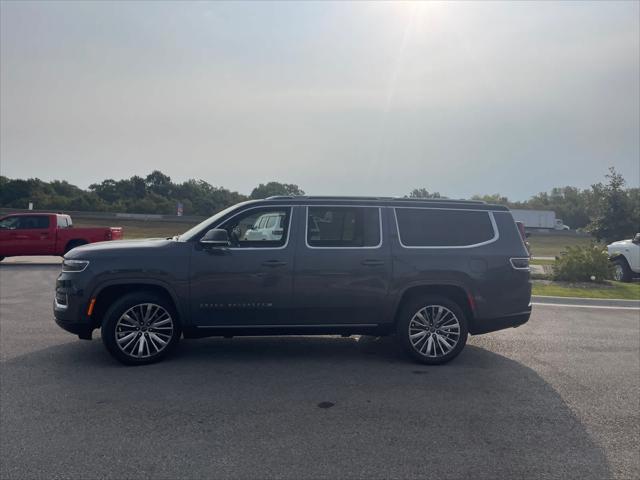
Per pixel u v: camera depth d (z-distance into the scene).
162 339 6.18
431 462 3.87
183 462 3.80
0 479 3.52
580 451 4.11
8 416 4.59
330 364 6.32
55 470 3.66
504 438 4.32
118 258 6.03
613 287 13.77
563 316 9.84
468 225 6.59
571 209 93.00
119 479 3.55
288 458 3.89
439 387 5.56
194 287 6.06
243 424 4.49
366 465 3.80
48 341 7.15
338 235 6.34
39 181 68.19
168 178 78.50
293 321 6.24
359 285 6.25
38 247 18.25
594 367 6.41
